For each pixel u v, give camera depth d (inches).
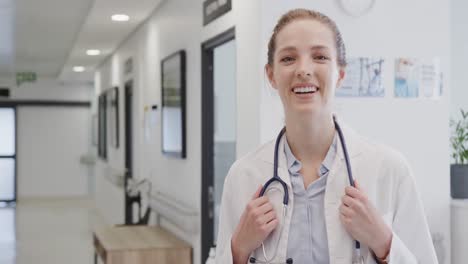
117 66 365.1
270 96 129.9
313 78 54.3
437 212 140.2
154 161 260.7
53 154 591.5
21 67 506.3
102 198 453.1
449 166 140.2
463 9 179.8
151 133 265.9
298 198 57.9
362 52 135.1
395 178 57.3
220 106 194.1
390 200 57.0
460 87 179.5
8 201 571.5
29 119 584.4
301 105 54.7
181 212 195.5
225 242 62.6
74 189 598.9
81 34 310.5
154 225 251.6
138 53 293.7
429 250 57.6
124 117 341.7
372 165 57.4
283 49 55.2
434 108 139.0
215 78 193.9
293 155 59.3
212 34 171.0
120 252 189.8
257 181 60.7
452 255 140.6
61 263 295.9
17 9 273.9
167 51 230.7
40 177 589.3
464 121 175.9
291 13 57.2
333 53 55.2
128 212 307.7
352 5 133.4
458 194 145.9
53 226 418.3
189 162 201.3
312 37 54.2
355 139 59.4
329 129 57.6
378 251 54.2
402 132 137.5
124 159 340.8
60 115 592.1
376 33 135.6
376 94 135.7
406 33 137.0
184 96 205.2
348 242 55.6
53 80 585.6
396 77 136.8
